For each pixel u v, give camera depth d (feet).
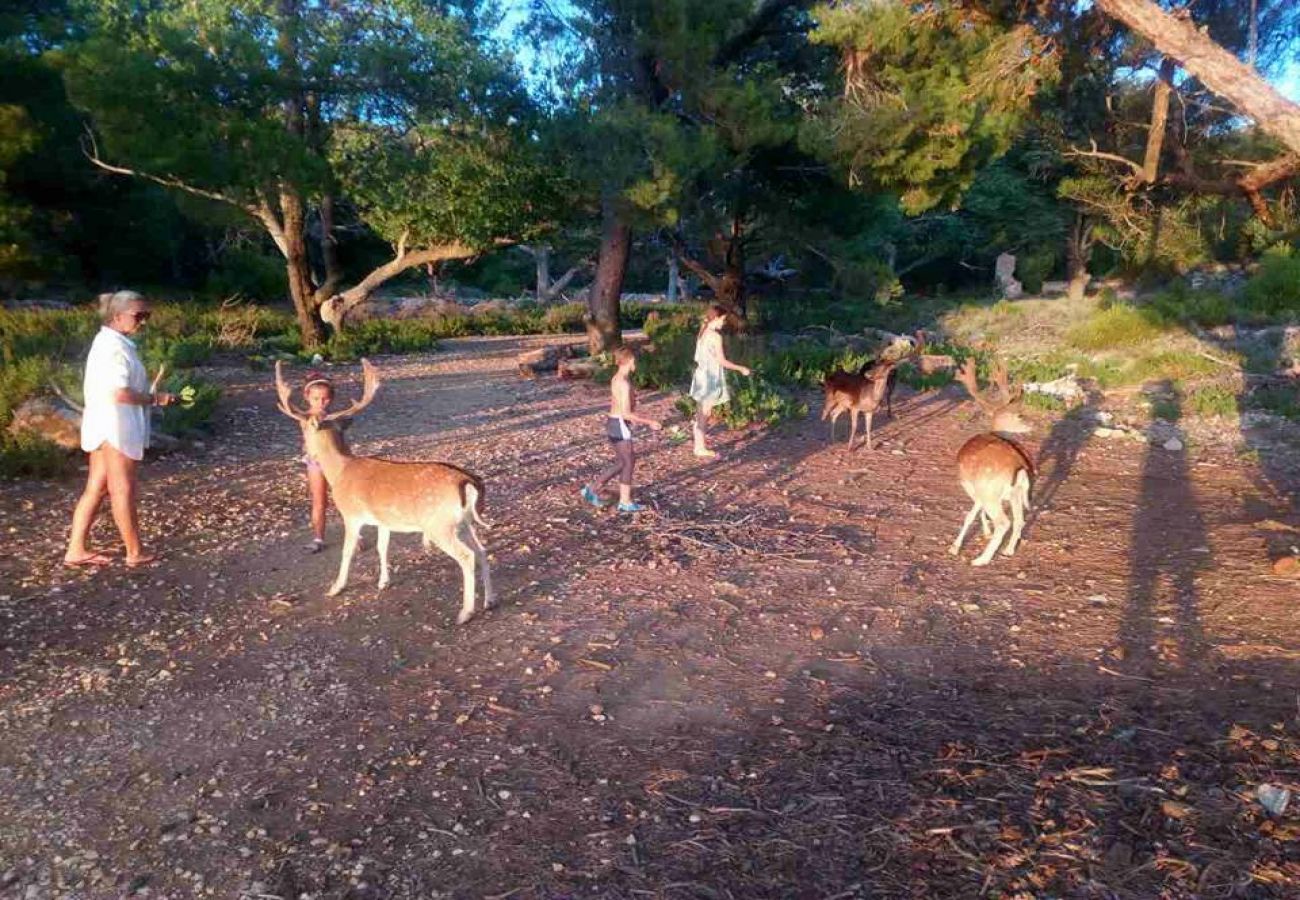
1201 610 19.98
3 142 77.56
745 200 66.18
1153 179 34.86
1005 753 14.20
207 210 63.72
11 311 67.82
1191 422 42.75
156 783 13.82
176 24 53.21
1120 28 32.48
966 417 44.21
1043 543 25.17
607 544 24.80
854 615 20.16
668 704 16.19
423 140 60.18
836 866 11.73
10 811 13.08
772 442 38.29
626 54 54.95
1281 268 72.08
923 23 36.17
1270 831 11.94
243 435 37.45
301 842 12.41
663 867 11.80
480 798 13.38
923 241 136.98
